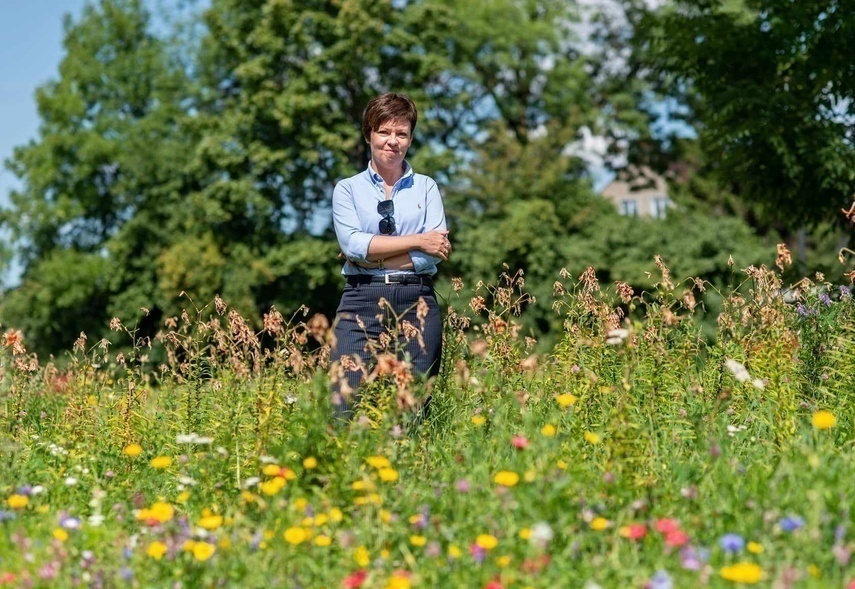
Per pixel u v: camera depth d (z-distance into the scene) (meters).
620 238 26.69
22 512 3.52
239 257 28.03
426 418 4.50
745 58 15.55
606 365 4.91
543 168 28.94
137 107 32.62
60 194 31.20
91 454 4.54
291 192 28.86
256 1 28.27
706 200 31.97
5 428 5.21
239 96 29.53
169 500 3.83
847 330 5.18
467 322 5.36
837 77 14.20
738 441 4.18
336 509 3.35
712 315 12.05
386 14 27.64
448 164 27.50
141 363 5.73
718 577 2.67
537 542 2.77
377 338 4.57
